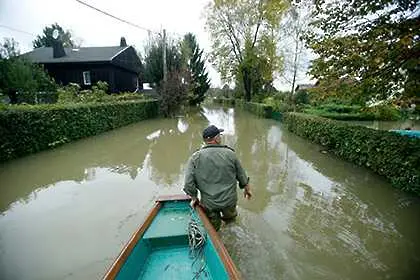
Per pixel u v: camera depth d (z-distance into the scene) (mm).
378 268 3379
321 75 6855
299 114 14180
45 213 4766
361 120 19453
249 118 22984
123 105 15531
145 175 6965
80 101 14914
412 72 5703
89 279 3139
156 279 2754
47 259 3488
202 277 2764
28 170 7176
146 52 25062
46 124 9141
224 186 3459
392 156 6227
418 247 3834
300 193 5824
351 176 6949
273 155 9414
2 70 16656
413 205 5156
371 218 4680
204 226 3186
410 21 5469
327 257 3588
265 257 3568
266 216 4723
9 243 3852
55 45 25047
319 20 6898
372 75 6230
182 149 10148
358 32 6277
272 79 29500
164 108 20703
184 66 24188
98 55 25203
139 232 3008
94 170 7363
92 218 4574
